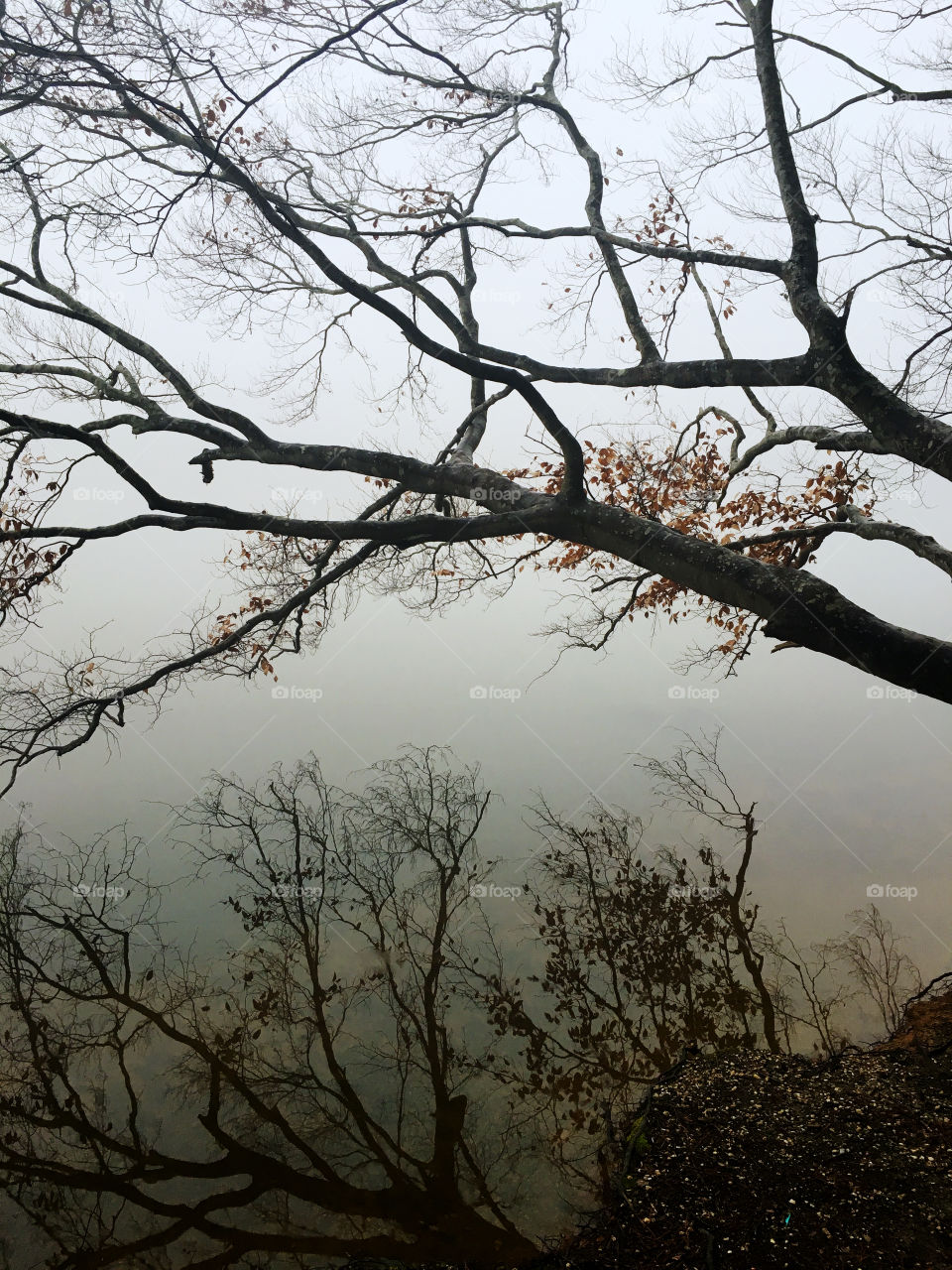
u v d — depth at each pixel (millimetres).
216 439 7551
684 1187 4434
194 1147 5422
